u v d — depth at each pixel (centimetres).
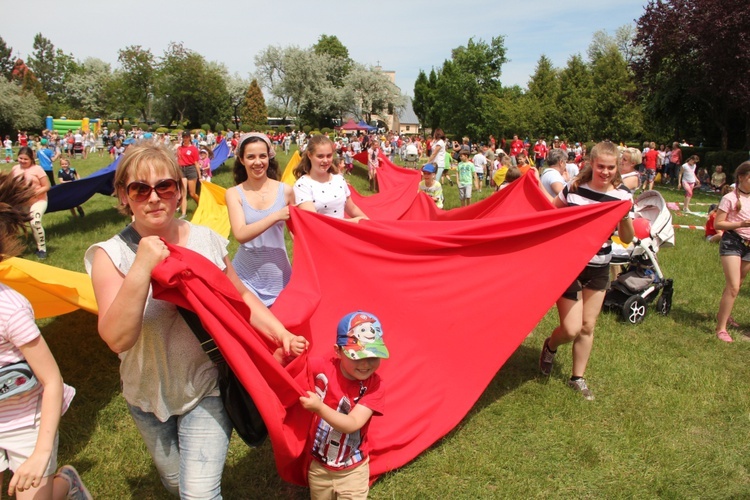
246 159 448
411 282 467
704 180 2702
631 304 726
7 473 395
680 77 3275
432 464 420
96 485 395
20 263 479
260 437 306
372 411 322
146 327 268
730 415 500
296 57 8819
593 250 489
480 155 2223
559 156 705
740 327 732
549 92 5922
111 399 513
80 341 637
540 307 477
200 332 272
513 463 427
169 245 262
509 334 471
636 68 3419
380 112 9388
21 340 263
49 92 12488
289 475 346
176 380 276
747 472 426
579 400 517
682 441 461
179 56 7856
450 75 5538
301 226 448
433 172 1204
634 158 718
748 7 2666
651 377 571
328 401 328
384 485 397
